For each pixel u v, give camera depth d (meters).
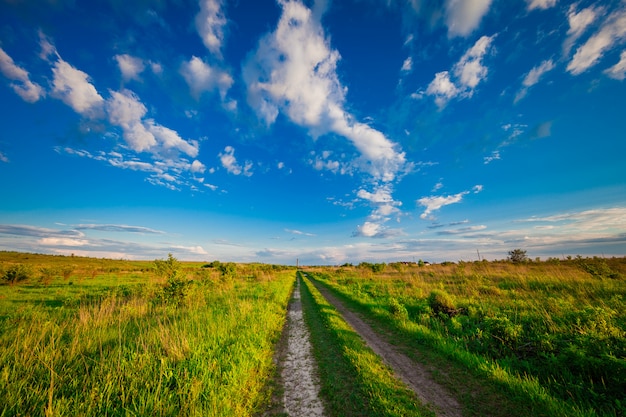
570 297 11.02
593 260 17.80
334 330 9.56
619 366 4.60
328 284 29.38
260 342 7.86
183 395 4.37
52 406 3.96
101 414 3.96
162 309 11.62
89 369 5.60
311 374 6.05
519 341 6.89
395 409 4.38
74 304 13.56
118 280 29.80
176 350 6.12
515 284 15.84
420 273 29.78
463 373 5.84
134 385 4.72
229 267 31.88
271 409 4.64
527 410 4.34
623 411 4.09
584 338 5.53
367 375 5.70
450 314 10.48
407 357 6.91
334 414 4.41
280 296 17.94
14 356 5.54
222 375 5.31
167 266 14.44
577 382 5.00
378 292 18.78
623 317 7.62
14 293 18.97
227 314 10.66
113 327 8.84
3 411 3.93
